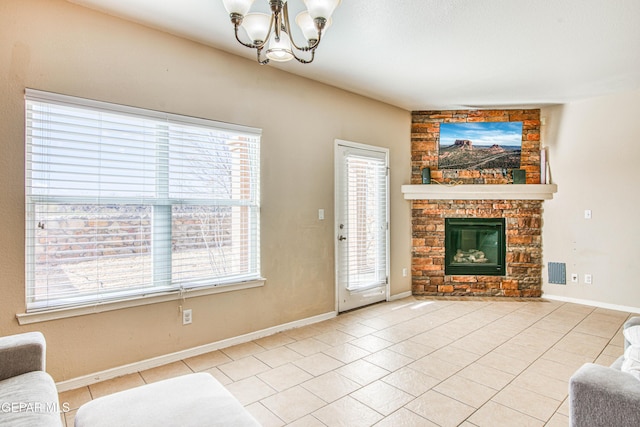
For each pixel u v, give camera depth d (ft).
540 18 8.23
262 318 10.91
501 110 15.71
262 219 10.88
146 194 8.80
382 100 14.48
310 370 8.68
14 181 7.18
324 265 12.60
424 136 15.90
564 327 11.76
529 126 15.67
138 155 8.66
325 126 12.59
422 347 10.08
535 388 7.82
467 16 8.18
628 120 13.48
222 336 10.07
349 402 7.28
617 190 13.79
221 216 10.10
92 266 8.13
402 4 7.67
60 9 7.61
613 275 13.92
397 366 8.89
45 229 7.56
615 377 4.30
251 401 7.31
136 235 8.70
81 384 7.89
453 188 15.35
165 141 9.07
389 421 6.64
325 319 12.57
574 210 14.76
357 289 13.74
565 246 15.01
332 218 12.84
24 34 7.25
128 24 8.43
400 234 15.56
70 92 7.71
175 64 9.14
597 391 4.15
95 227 8.13
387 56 10.32
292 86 11.61
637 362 4.79
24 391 5.00
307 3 5.21
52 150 7.59
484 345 10.23
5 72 7.07
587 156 14.42
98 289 8.20
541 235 15.61
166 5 7.78
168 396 4.96
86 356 7.98
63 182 7.72
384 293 14.85
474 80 12.26
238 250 10.46
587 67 11.13
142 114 8.57
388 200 14.96
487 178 15.74
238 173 10.43
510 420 6.67
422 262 15.97
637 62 10.73
